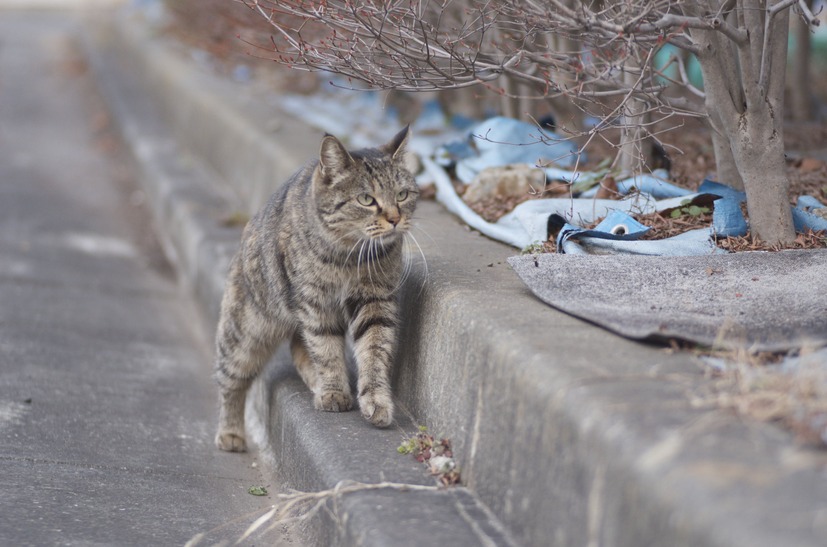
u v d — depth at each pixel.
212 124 9.40
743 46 3.95
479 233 5.07
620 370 2.80
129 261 8.16
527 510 2.83
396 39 5.14
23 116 13.30
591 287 3.62
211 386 5.68
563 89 4.27
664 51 8.50
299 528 3.70
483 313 3.41
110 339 6.27
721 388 2.65
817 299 3.42
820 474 2.17
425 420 3.85
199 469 4.43
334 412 4.07
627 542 2.30
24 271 7.39
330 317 4.16
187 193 8.41
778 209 4.23
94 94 14.96
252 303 4.53
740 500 2.07
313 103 9.41
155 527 3.67
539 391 2.79
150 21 16.59
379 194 3.95
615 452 2.38
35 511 3.66
